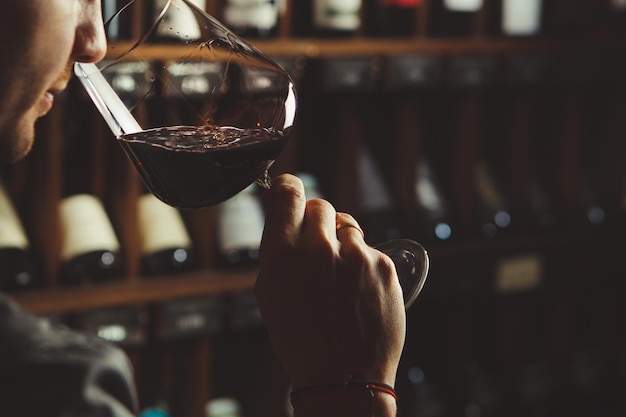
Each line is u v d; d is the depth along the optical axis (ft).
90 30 2.78
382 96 6.41
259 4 5.51
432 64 5.93
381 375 2.79
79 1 2.76
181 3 3.03
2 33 2.40
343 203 6.13
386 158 6.48
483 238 6.44
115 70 2.99
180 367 6.00
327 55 5.65
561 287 6.95
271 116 3.05
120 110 3.01
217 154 2.97
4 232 5.26
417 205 6.30
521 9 6.34
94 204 5.55
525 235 6.56
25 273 5.28
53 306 5.27
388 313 2.84
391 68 5.84
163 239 5.56
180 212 5.80
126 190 5.43
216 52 3.02
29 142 2.73
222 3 5.53
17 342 2.31
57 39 2.52
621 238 6.77
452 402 6.77
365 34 6.29
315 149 6.28
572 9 6.64
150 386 6.07
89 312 5.34
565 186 6.80
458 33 6.38
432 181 6.44
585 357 7.14
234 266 5.74
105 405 2.27
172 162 2.97
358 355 2.78
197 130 3.02
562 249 6.66
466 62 6.05
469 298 6.86
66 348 2.36
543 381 6.93
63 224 5.45
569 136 6.77
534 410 7.04
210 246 5.64
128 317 5.42
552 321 7.06
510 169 6.66
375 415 2.77
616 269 6.90
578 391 7.11
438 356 6.89
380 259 2.87
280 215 2.89
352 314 2.80
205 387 5.82
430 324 6.89
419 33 5.97
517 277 6.52
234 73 3.02
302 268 2.81
